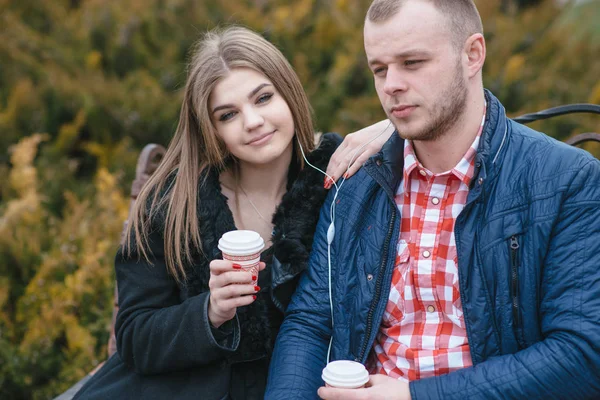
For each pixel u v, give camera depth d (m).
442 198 2.00
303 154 2.36
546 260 1.84
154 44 5.19
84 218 3.98
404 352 2.02
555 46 4.80
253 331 2.25
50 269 3.57
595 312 1.76
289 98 2.33
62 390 3.23
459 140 1.93
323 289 2.19
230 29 2.38
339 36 4.91
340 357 2.11
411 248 2.04
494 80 4.34
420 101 1.84
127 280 2.32
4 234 3.68
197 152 2.38
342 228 2.16
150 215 2.32
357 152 2.26
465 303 1.91
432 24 1.79
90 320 3.48
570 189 1.82
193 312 2.13
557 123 4.07
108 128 4.79
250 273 2.02
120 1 5.33
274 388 2.07
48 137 4.73
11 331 3.46
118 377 2.32
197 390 2.20
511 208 1.87
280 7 5.20
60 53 5.11
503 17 5.12
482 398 1.80
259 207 2.44
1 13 5.43
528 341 1.87
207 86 2.25
